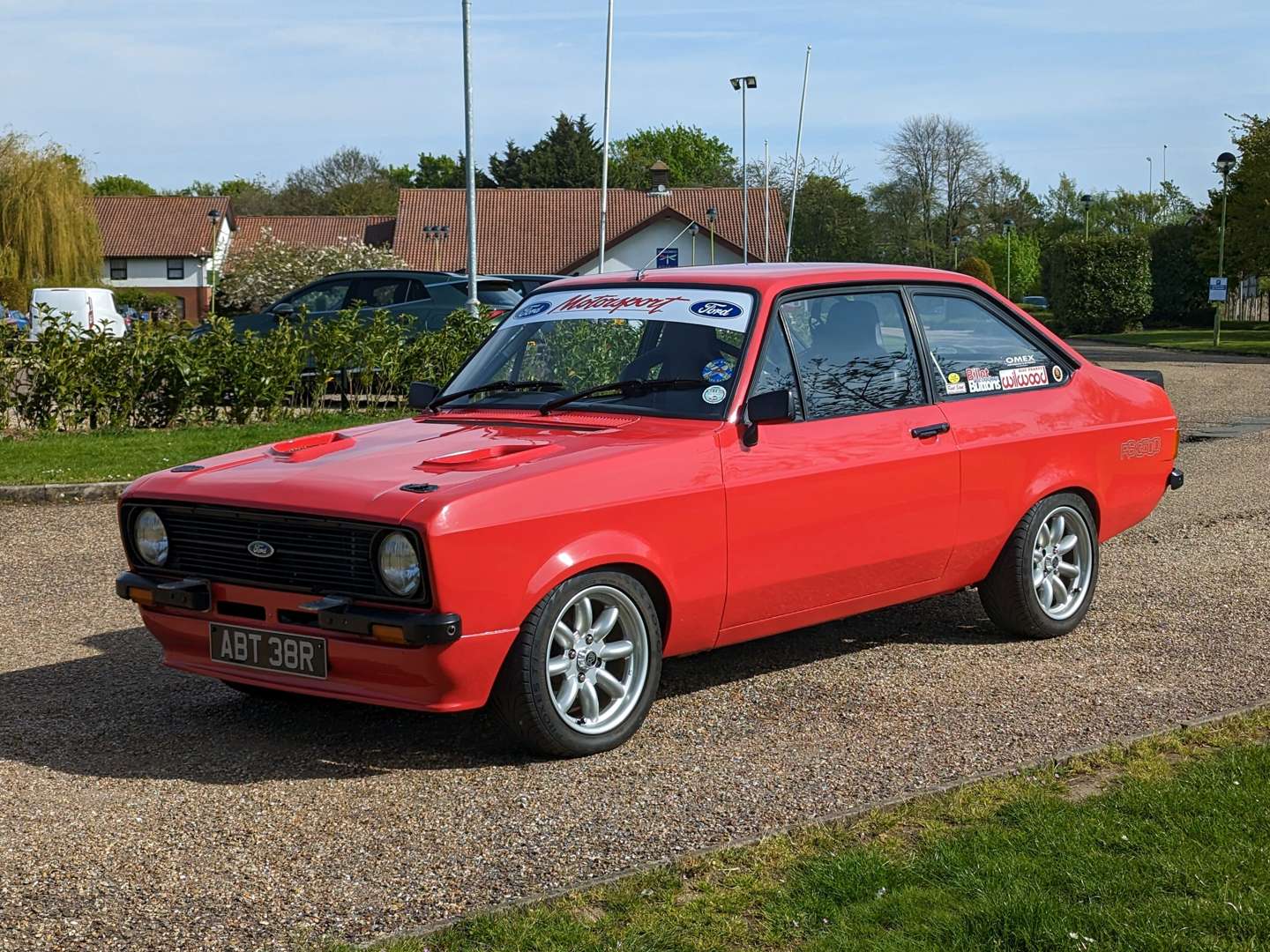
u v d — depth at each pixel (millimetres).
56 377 14484
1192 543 9078
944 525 6234
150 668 6406
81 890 3949
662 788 4758
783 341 5797
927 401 6250
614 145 117062
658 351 5844
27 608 7637
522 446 5301
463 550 4672
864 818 4387
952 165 87375
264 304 40656
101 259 57469
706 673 6277
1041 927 3502
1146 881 3779
